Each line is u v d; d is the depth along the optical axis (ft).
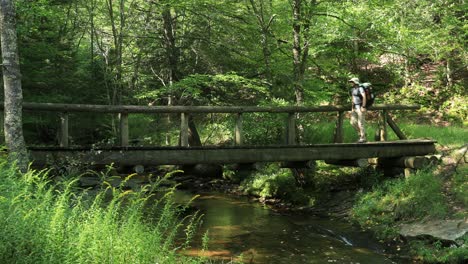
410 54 54.95
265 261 27.86
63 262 13.57
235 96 51.44
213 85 48.47
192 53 54.13
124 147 30.32
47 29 50.72
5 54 25.71
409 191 35.83
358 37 46.32
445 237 28.60
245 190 49.65
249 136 45.83
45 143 51.75
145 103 57.26
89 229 15.23
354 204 38.86
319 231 34.83
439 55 61.67
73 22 58.85
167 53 52.13
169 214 20.08
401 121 63.77
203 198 47.57
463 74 71.15
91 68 54.80
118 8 55.42
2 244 13.39
